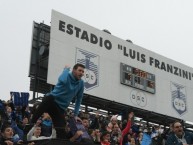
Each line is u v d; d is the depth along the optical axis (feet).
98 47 65.51
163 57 77.51
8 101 43.39
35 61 60.39
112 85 65.36
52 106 18.07
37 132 27.58
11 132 27.81
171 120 75.61
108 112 67.10
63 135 18.22
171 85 77.00
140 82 70.28
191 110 79.66
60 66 58.65
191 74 82.84
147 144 41.68
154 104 71.97
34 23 62.18
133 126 57.26
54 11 60.80
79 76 18.21
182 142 26.86
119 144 37.70
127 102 66.90
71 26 62.44
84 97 61.26
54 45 58.95
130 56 70.59
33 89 58.95
